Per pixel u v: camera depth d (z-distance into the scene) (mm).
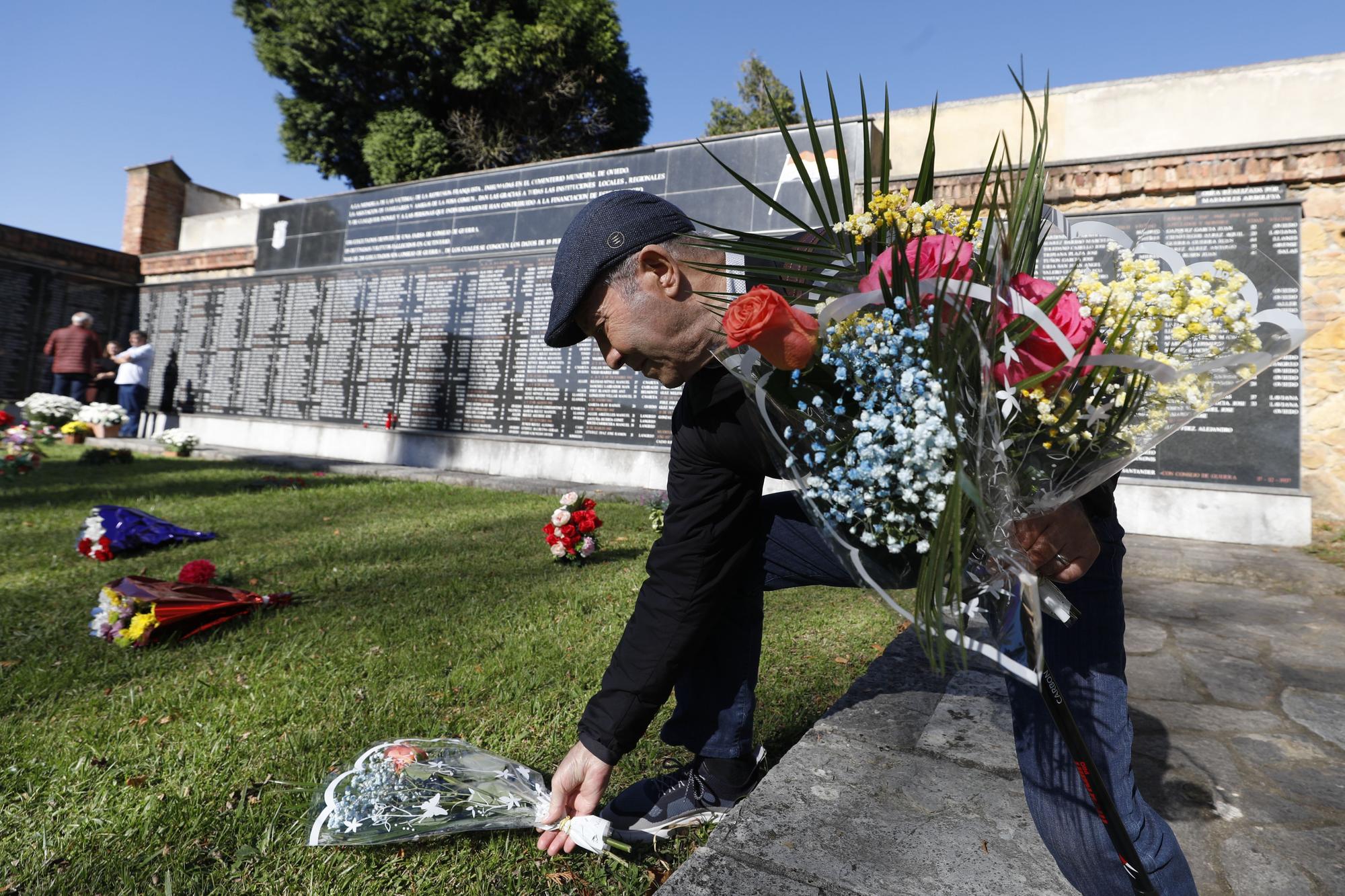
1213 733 2230
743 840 1496
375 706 2266
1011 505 921
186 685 2449
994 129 7582
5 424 7535
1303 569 4691
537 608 3359
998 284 852
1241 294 928
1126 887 1069
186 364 12164
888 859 1435
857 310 906
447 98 18594
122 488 7039
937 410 836
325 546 4766
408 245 10000
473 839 1607
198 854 1526
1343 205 5891
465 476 8328
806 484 978
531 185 9102
